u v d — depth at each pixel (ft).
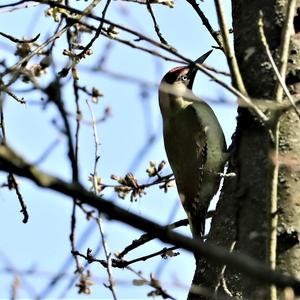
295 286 18.80
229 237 32.35
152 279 30.35
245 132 33.94
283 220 31.17
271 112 31.96
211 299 31.30
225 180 34.76
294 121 32.94
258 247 31.12
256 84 34.55
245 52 35.68
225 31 29.22
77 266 34.42
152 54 28.30
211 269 32.01
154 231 19.19
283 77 28.40
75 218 33.60
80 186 19.22
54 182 18.97
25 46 36.32
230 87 26.89
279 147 32.55
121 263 39.58
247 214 32.09
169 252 39.83
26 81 31.09
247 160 33.30
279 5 35.70
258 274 18.84
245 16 36.63
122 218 19.17
